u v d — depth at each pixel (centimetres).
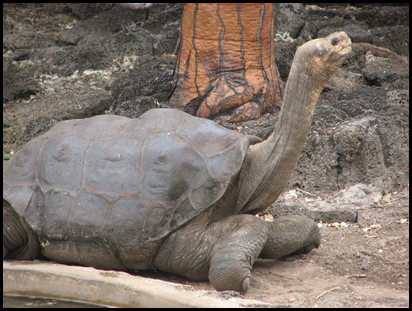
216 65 2298
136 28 3347
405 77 2644
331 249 1546
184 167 1353
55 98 2739
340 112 2178
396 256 1450
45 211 1379
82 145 1423
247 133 2133
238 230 1320
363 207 1809
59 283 1246
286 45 2822
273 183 1403
